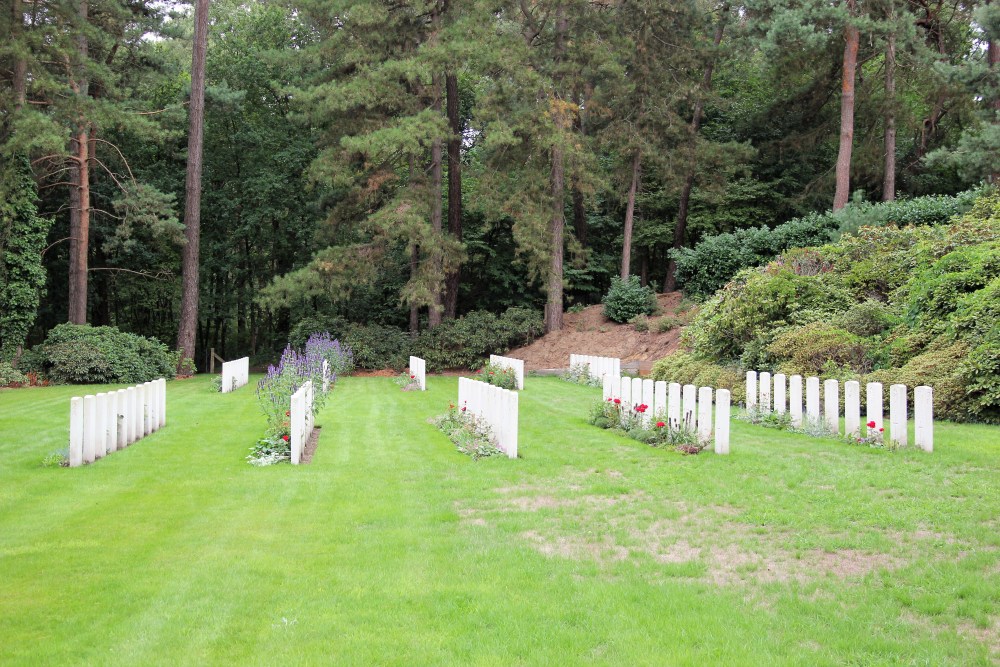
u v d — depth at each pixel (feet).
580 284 114.42
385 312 115.14
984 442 31.27
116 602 16.66
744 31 90.12
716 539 20.68
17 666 13.65
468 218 115.65
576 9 92.89
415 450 36.06
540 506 24.93
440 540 21.15
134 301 132.26
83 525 22.90
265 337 141.18
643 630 14.78
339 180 91.86
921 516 21.70
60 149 75.46
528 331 98.17
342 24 95.61
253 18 123.85
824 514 22.30
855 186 99.14
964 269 43.57
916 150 95.14
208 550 20.43
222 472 30.81
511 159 97.96
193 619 15.70
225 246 118.83
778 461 29.60
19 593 17.28
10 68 82.53
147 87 106.52
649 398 38.65
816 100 97.71
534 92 88.28
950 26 91.61
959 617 15.14
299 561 19.43
